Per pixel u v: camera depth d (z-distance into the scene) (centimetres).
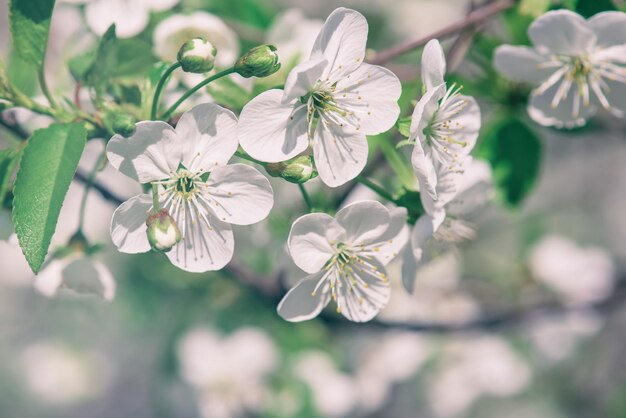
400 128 28
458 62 33
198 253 28
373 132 27
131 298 49
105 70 29
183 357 48
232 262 36
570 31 30
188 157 27
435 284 47
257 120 27
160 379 49
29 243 27
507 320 42
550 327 52
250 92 30
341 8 27
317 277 28
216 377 47
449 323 40
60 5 35
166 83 29
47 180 27
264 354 47
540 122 32
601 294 45
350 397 47
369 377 49
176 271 46
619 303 45
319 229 28
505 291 48
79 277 31
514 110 34
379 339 49
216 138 27
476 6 33
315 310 28
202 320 49
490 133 34
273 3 38
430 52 28
